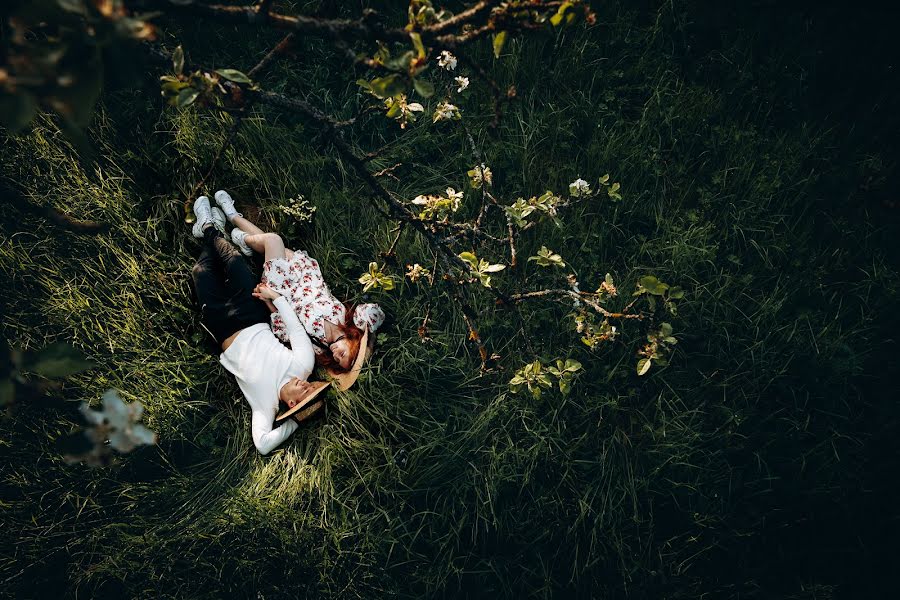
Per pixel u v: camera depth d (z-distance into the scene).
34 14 1.53
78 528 3.87
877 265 4.16
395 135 4.37
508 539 4.00
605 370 4.08
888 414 4.11
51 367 1.67
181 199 3.95
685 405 4.04
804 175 4.22
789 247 4.17
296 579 3.89
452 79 4.24
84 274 3.88
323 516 3.83
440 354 4.09
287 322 3.68
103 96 3.92
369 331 3.85
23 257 3.86
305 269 3.89
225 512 3.83
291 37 2.61
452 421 4.07
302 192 4.12
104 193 3.85
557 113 4.21
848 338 4.11
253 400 3.69
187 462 4.07
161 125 4.00
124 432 2.17
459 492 3.94
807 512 4.04
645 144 4.23
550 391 3.98
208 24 4.12
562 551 3.98
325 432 3.90
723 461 4.02
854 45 4.29
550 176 4.18
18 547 3.84
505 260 4.11
